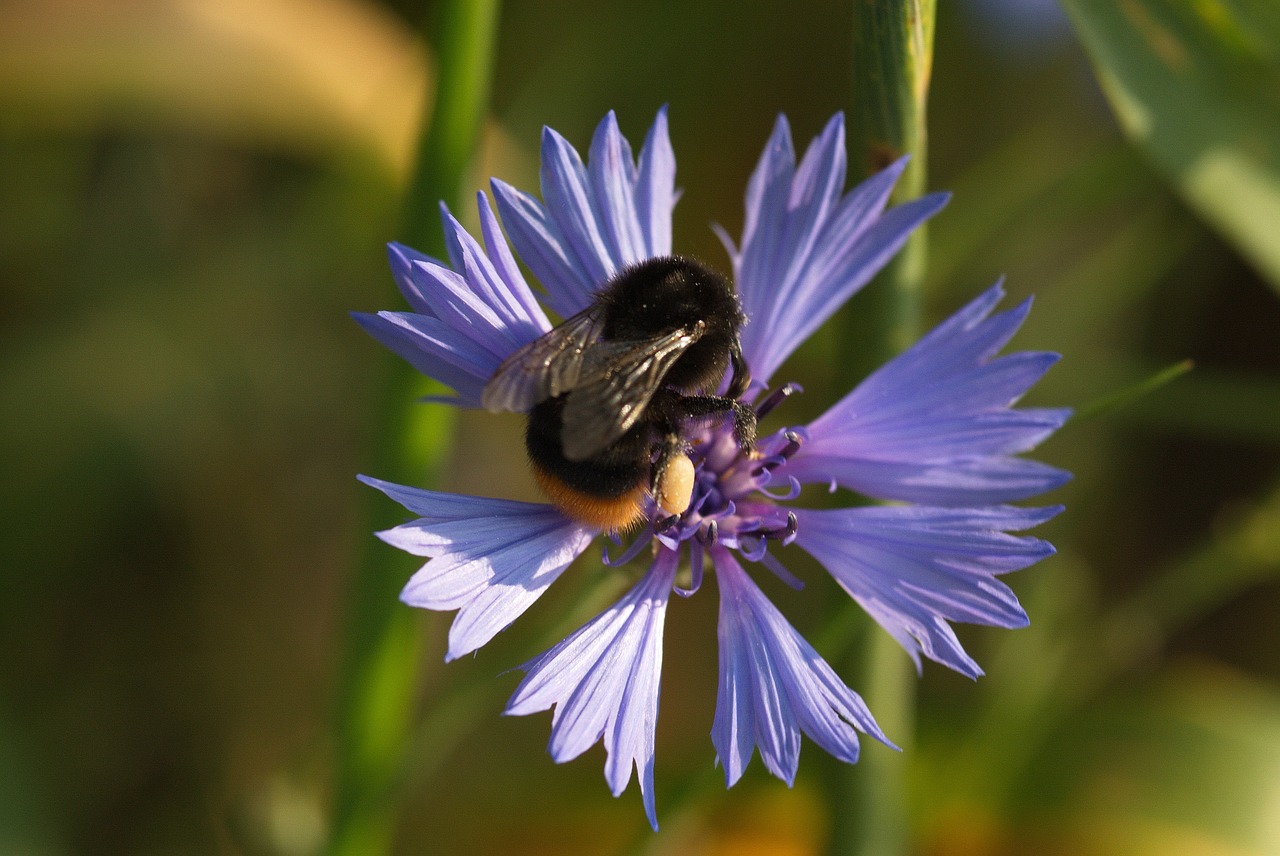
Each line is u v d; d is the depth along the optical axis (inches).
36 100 8.9
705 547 7.3
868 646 7.7
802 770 8.8
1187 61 8.0
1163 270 9.5
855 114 7.3
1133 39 7.9
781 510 7.4
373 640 7.8
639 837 7.8
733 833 9.0
